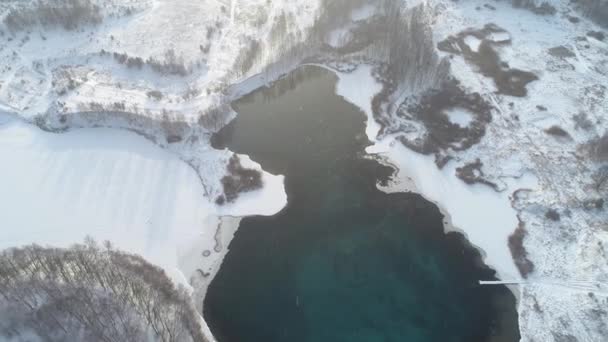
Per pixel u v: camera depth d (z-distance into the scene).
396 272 71.50
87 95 95.94
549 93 97.81
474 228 76.88
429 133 91.06
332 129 93.25
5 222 76.44
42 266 64.12
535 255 72.25
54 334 57.22
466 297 68.56
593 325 62.84
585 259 70.38
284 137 91.56
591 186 79.88
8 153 87.06
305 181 83.75
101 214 77.75
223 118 94.00
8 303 59.16
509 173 83.62
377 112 96.06
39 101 95.38
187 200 80.38
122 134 90.44
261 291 69.00
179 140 89.44
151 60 102.56
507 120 92.38
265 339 63.91
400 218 78.69
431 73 99.06
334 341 63.78
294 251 73.94
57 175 83.50
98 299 61.56
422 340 63.94
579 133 89.19
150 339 58.78
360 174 85.19
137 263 69.75
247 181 83.00
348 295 68.75
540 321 64.69
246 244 74.81
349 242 75.31
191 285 69.19
